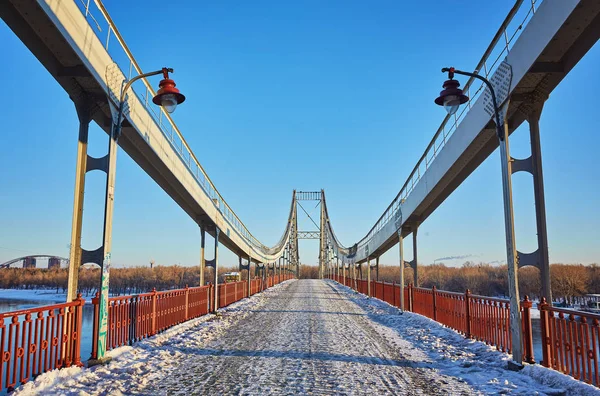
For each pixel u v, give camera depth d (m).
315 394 5.36
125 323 8.27
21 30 5.69
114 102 7.38
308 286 42.53
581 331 5.41
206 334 10.44
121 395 5.28
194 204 13.86
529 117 7.34
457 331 10.45
